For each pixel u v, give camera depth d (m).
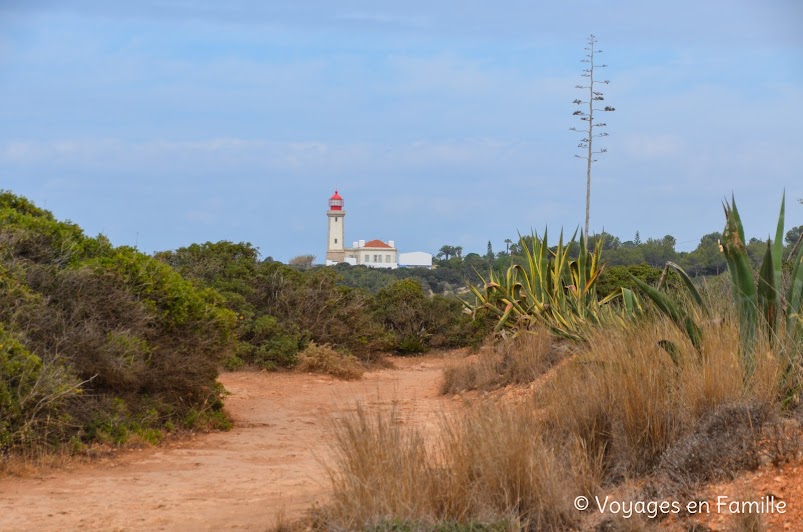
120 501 7.36
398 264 108.50
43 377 9.53
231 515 6.76
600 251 16.16
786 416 6.36
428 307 32.81
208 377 13.18
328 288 26.41
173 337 12.73
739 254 7.42
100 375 11.06
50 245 12.22
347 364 22.53
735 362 6.71
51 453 9.38
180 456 10.11
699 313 7.84
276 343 22.25
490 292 18.48
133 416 11.28
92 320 11.22
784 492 5.34
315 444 11.10
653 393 6.71
